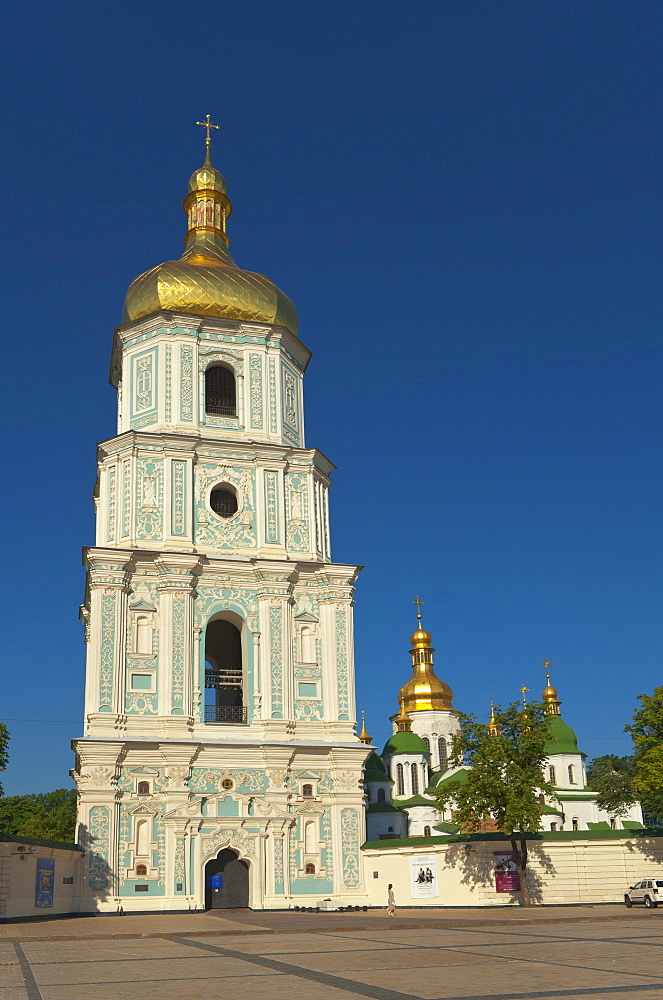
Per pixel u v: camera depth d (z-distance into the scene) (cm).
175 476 5412
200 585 5291
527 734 4794
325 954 2552
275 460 5641
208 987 1880
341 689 5356
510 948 2581
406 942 2909
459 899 4753
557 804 8712
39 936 3309
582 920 3753
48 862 4416
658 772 4756
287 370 5972
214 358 5750
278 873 4925
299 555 5572
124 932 3484
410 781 8844
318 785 5153
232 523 5491
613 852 4953
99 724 4875
